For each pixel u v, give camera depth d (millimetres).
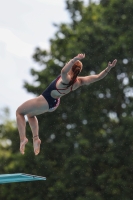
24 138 33781
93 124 80312
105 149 79312
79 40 85062
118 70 81750
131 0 82750
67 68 31469
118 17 83812
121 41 79438
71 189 78312
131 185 76062
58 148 80750
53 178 80562
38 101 33781
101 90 80500
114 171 76812
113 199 75312
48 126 83625
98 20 86125
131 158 76250
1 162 89688
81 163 76938
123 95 82062
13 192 83688
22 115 34188
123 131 76375
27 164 81938
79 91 82000
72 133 81062
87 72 82188
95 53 81062
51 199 80688
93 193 74875
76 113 81250
